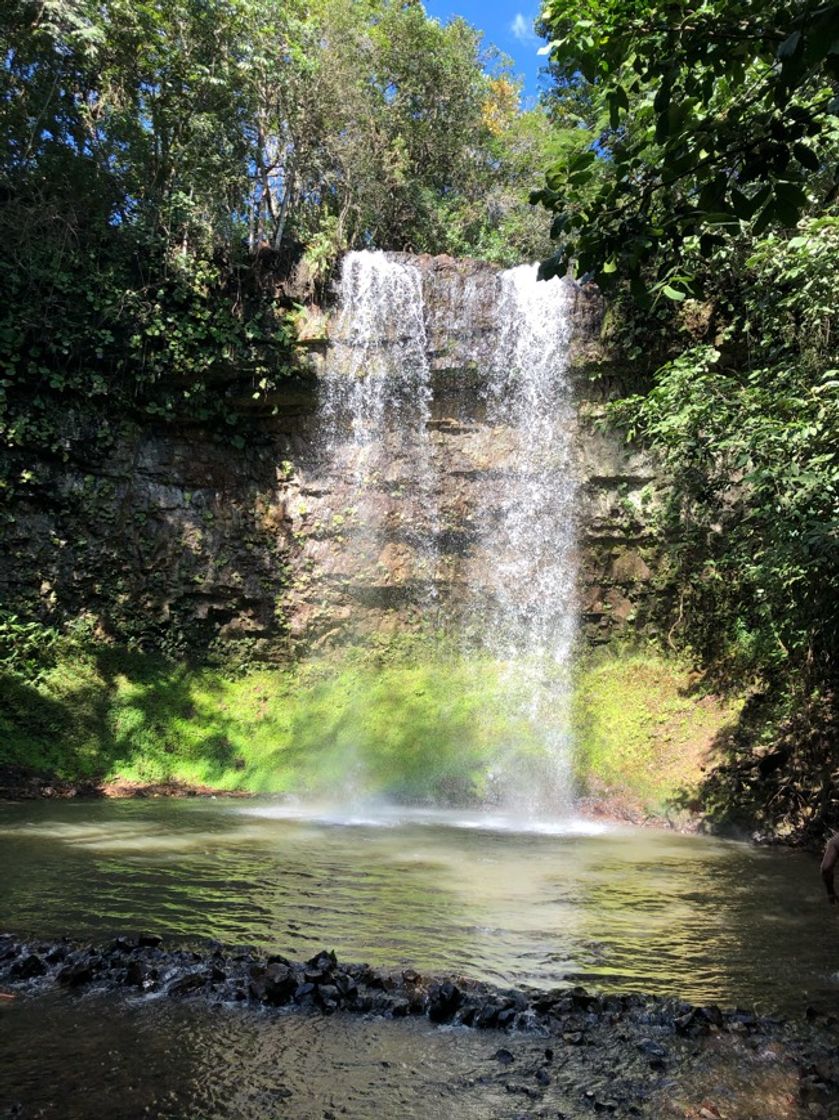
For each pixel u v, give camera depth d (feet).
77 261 47.70
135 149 51.47
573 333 51.78
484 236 81.71
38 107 48.80
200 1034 10.39
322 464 54.19
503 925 16.98
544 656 51.83
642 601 50.42
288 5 58.29
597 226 12.58
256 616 52.65
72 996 11.57
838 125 29.58
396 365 53.31
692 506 46.75
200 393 50.80
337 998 11.62
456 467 54.13
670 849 29.12
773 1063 10.09
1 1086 8.73
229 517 52.47
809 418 30.73
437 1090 9.09
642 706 45.70
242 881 20.58
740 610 45.21
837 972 14.29
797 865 26.25
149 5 48.49
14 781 38.93
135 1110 8.36
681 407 34.78
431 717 48.26
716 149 11.99
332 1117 8.40
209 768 44.09
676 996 12.81
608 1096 9.05
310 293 52.54
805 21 9.33
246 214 59.31
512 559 53.47
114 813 33.40
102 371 49.44
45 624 46.88
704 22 11.73
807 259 30.30
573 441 52.19
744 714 40.57
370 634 53.57
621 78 14.55
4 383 46.24
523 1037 10.74
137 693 46.62
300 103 57.52
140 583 49.83
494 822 35.60
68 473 48.37
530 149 87.51
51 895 18.29
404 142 75.46
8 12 45.03
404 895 19.61
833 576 29.25
